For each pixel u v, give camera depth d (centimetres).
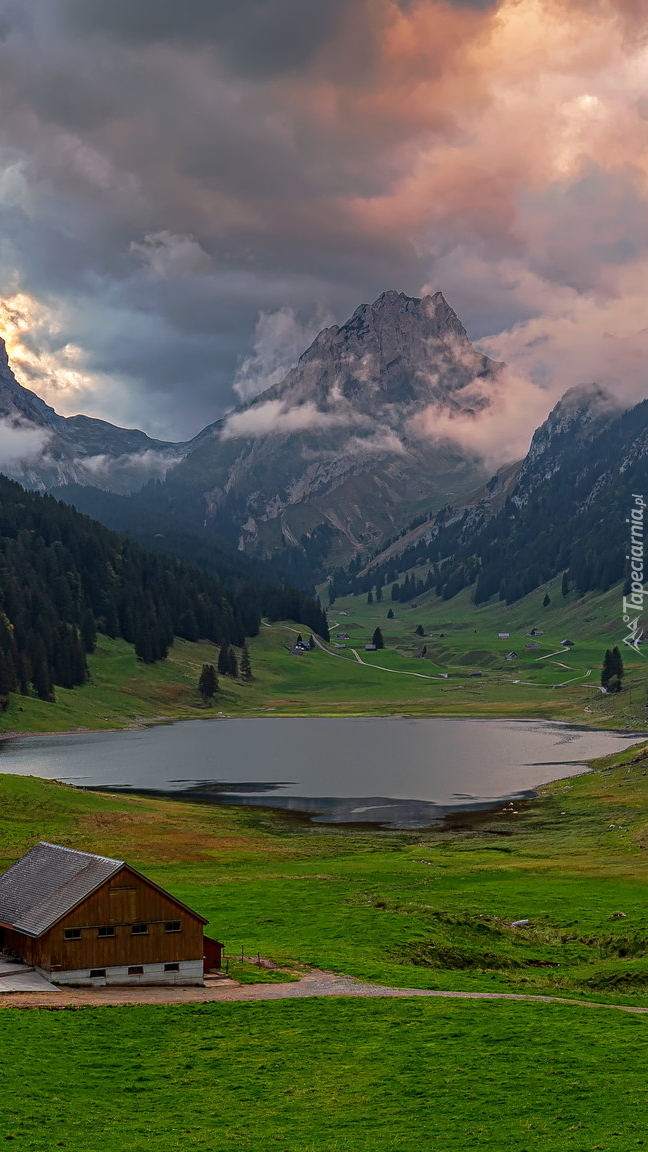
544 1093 4241
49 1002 5691
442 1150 3700
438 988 6203
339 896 9231
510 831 13888
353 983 6259
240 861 11606
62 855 6950
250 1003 5691
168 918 6344
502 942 7738
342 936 7625
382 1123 3991
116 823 13412
